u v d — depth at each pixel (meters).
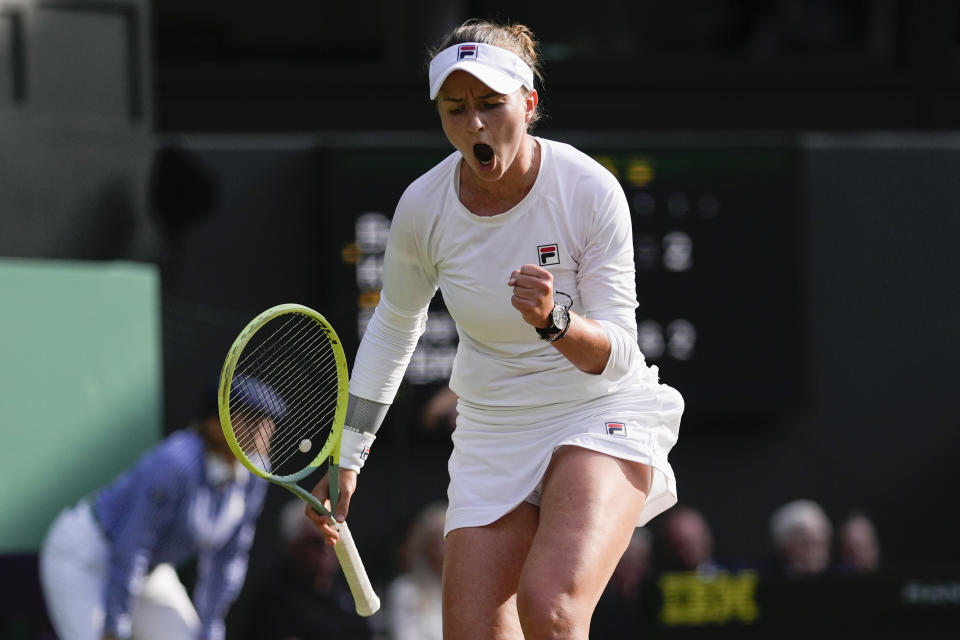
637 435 11.41
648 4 31.22
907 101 31.56
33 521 22.09
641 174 27.98
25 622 21.98
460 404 12.12
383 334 12.34
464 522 11.73
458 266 11.43
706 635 19.69
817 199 29.25
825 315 29.25
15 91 23.97
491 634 11.39
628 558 25.17
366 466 27.19
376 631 23.70
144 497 19.52
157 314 23.84
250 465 11.62
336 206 27.22
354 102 30.41
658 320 27.98
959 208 29.55
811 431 29.05
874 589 19.95
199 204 26.95
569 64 30.64
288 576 23.73
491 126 10.76
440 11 30.81
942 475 29.38
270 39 30.70
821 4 31.98
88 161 24.58
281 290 27.78
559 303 11.34
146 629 20.45
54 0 24.28
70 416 22.48
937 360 29.48
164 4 30.16
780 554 26.56
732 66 31.03
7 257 23.62
